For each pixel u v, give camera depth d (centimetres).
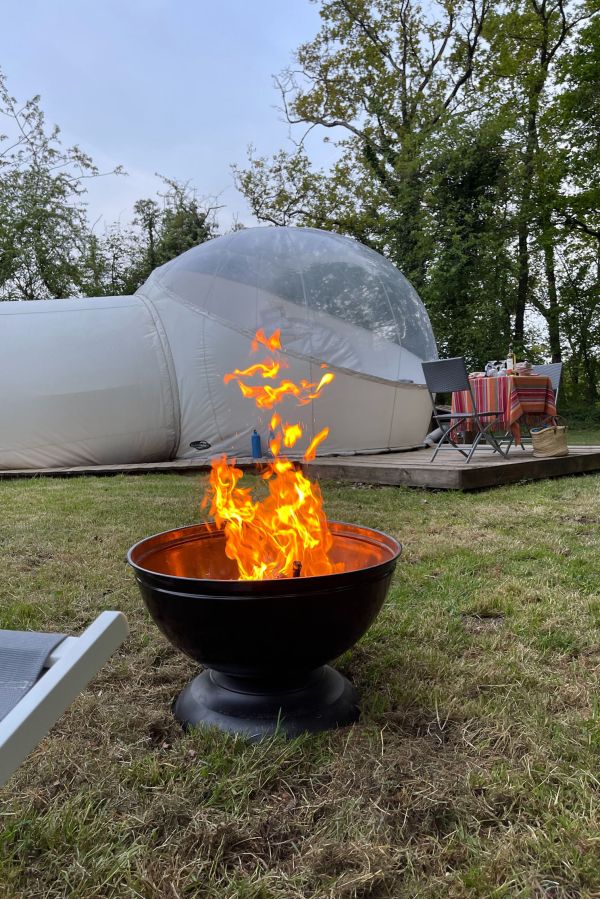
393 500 491
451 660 205
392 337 770
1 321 771
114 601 264
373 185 1659
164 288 804
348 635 158
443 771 145
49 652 86
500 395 623
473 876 113
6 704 79
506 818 129
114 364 758
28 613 249
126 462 778
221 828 127
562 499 490
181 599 149
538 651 211
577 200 1552
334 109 1717
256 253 758
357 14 1647
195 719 167
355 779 143
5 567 315
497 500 486
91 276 1912
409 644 218
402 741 158
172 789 140
